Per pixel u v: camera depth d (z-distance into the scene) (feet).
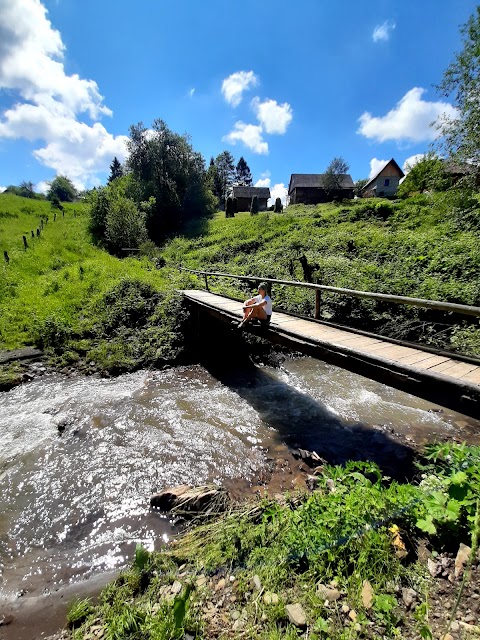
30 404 24.53
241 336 35.24
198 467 17.21
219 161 281.33
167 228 121.08
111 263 63.77
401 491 10.48
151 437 19.94
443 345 29.94
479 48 41.37
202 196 138.62
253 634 7.60
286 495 13.82
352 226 71.20
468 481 9.62
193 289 47.67
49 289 46.24
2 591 10.95
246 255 69.56
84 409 23.50
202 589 9.18
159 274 57.41
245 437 20.06
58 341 34.91
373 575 8.45
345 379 29.35
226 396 26.00
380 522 9.73
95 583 11.03
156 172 123.34
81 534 13.20
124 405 24.18
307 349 18.80
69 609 9.98
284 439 19.83
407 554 8.93
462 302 32.32
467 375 13.28
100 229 95.66
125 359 32.27
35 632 9.46
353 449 18.63
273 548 9.96
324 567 8.96
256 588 8.77
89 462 17.63
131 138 126.41
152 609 8.79
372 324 36.50
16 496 15.30
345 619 7.59
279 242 72.38
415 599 7.82
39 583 11.18
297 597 8.34
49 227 95.50
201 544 11.30
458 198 49.80
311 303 39.78
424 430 20.48
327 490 12.57
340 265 47.06
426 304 13.48
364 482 11.32
